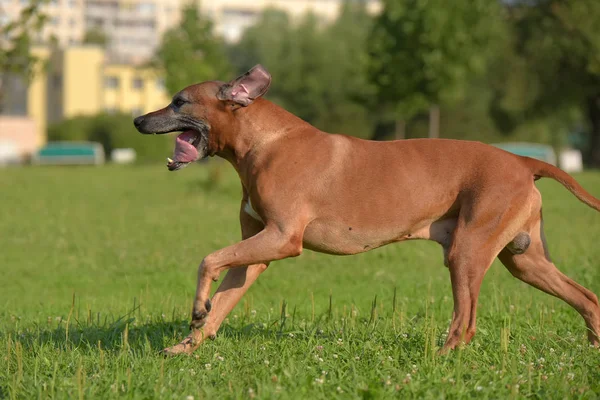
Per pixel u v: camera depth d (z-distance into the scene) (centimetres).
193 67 5047
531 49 4919
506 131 6569
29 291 1217
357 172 763
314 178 760
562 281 805
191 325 745
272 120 783
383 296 1118
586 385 652
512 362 696
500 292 1067
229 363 720
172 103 796
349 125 7050
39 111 8262
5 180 3444
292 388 636
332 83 7144
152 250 1545
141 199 2552
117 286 1243
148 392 638
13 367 721
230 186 2759
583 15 4678
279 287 1218
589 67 4666
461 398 622
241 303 1102
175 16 13150
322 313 957
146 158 6003
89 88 8169
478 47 3962
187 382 654
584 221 1917
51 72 8206
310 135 777
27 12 2911
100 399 622
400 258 1448
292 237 753
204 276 736
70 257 1478
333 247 776
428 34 3878
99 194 2753
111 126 6525
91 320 932
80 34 12625
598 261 1356
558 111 5238
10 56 2942
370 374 673
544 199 2473
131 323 894
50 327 916
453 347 741
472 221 751
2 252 1546
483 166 760
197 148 796
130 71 8438
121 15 12875
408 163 766
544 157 5344
